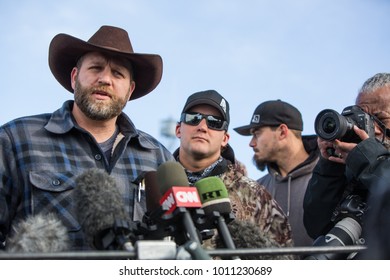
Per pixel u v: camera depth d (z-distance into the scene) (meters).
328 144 3.48
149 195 2.63
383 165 3.10
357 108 3.47
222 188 2.53
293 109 5.04
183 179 2.46
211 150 4.29
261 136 5.05
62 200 3.17
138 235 2.36
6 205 3.18
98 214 2.35
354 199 3.36
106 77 3.48
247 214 4.07
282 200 4.79
